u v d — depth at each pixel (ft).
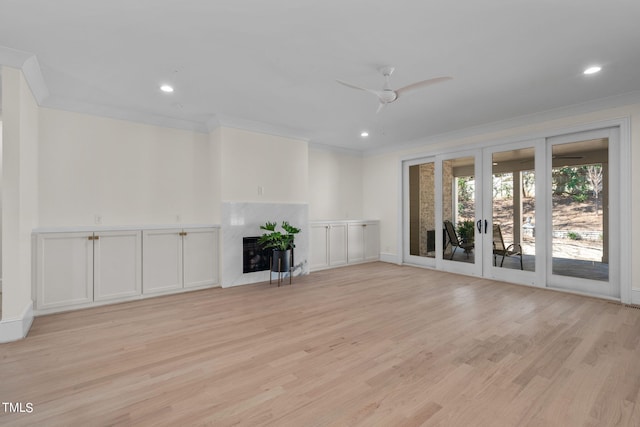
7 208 8.43
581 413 5.31
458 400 5.69
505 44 8.14
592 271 12.59
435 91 11.21
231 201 14.40
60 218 11.85
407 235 19.88
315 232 18.37
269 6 6.62
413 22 7.21
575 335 8.64
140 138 13.66
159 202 14.08
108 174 12.89
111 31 7.52
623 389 6.02
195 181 15.03
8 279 8.41
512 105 12.68
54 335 8.68
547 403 5.59
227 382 6.28
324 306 11.34
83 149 12.35
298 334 8.75
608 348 7.82
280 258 14.49
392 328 9.19
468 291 13.41
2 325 8.21
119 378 6.43
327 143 19.81
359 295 12.82
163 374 6.59
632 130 11.44
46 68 9.36
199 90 11.14
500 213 15.25
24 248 9.11
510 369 6.80
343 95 11.63
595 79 10.24
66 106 11.91
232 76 10.01
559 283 13.47
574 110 12.69
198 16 6.96
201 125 15.14
